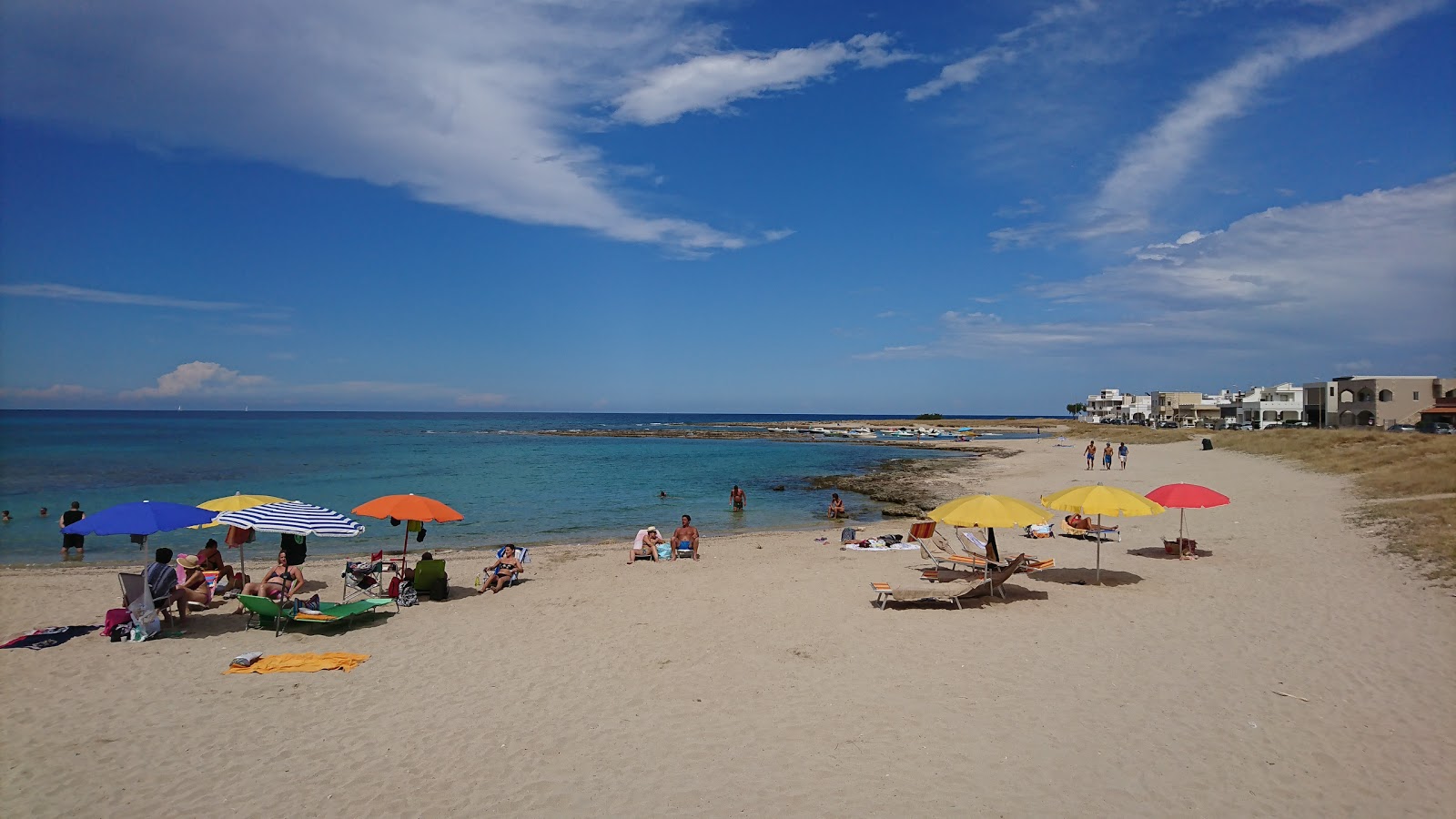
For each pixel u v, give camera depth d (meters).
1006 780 6.04
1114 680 8.23
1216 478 30.34
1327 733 6.76
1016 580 13.37
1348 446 36.19
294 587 11.97
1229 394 121.88
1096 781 6.00
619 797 5.91
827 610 11.64
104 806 5.80
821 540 20.17
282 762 6.55
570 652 9.72
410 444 73.50
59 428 108.62
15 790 6.05
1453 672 8.06
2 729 7.23
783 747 6.75
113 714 7.60
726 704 7.80
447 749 6.80
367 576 13.20
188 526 10.83
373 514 12.42
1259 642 9.34
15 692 8.23
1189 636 9.72
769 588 13.38
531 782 6.18
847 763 6.41
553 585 14.00
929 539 15.73
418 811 5.73
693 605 12.18
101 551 19.53
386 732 7.19
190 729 7.25
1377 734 6.70
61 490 31.70
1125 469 39.69
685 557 17.19
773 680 8.51
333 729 7.26
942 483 37.38
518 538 21.98
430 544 20.86
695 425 159.75
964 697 7.82
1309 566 13.44
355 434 96.00
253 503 11.84
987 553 12.85
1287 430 56.56
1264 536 16.77
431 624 11.12
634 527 24.12
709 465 50.25
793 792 5.93
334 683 8.52
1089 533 17.84
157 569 10.62
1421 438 37.22
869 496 32.72
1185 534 17.80
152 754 6.70
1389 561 13.20
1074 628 10.27
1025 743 6.71
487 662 9.32
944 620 10.87
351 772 6.36
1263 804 5.61
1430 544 13.55
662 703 7.89
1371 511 18.09
